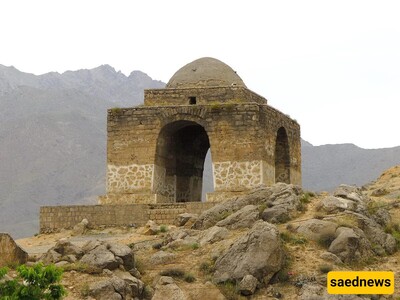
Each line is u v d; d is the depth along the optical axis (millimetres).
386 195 41469
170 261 29984
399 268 28656
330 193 36156
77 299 25062
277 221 32344
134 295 26297
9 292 21312
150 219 42812
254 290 26578
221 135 45938
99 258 27938
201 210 42375
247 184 45188
